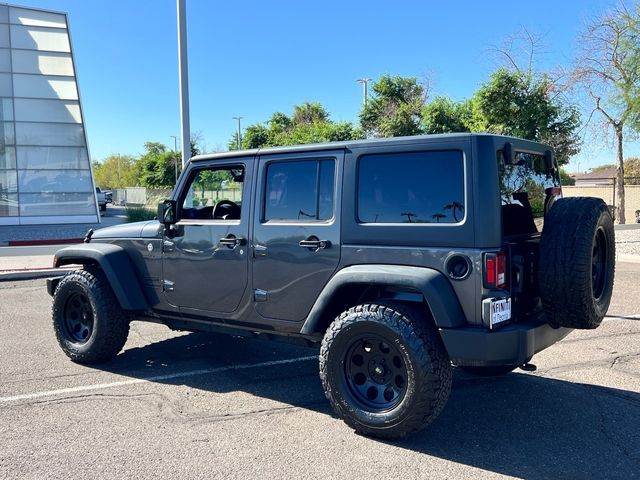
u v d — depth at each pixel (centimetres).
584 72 2014
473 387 520
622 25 1920
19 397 498
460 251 384
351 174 430
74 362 602
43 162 2519
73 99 2586
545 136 2070
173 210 530
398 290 416
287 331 467
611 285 445
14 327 762
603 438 413
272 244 465
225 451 394
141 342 686
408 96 2831
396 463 376
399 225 407
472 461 379
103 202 3934
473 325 383
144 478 357
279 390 518
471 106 2244
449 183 395
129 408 474
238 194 509
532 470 366
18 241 1697
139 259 561
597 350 627
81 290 581
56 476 359
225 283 496
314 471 366
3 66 2450
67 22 2602
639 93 1836
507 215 415
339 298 440
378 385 414
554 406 473
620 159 2175
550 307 401
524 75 2048
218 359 615
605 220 418
